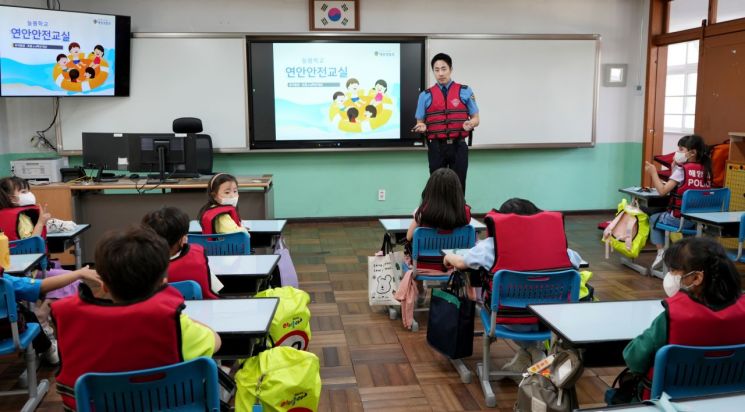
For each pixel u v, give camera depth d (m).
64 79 5.71
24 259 2.92
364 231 6.50
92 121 6.34
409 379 2.90
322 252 5.55
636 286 4.42
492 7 6.83
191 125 6.06
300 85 6.61
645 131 7.12
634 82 7.24
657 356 1.53
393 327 3.61
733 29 5.87
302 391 1.98
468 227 3.30
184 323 1.55
